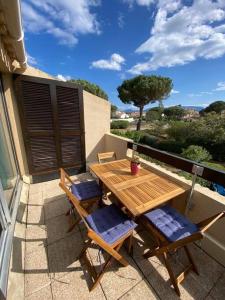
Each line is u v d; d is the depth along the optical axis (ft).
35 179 10.52
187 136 29.19
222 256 5.19
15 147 9.45
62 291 4.38
